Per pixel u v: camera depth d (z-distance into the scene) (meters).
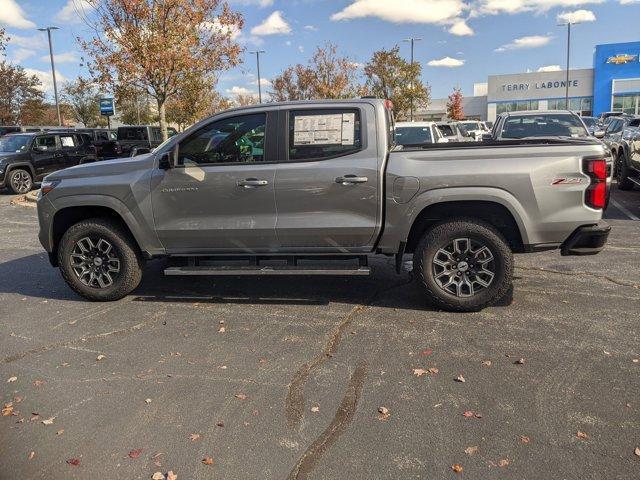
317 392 3.61
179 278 6.39
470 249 4.87
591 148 4.62
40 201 5.54
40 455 3.00
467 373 3.82
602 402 3.40
